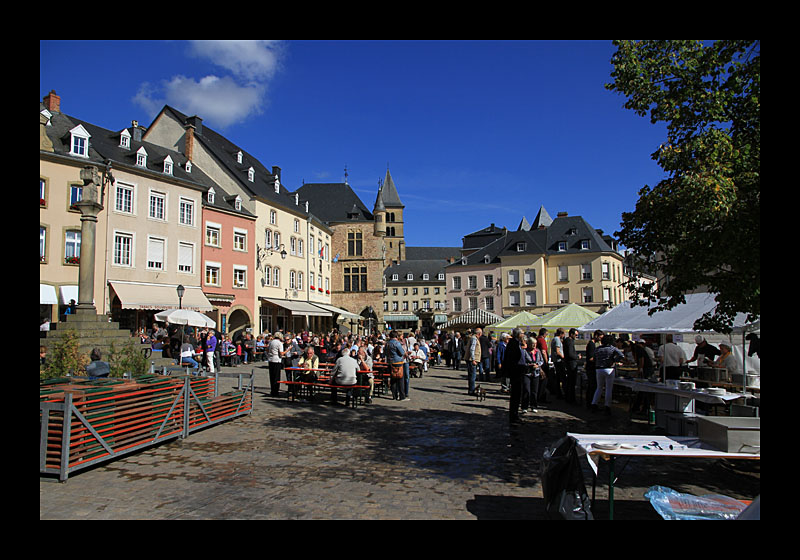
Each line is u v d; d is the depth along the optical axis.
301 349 22.86
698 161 6.08
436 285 86.31
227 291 34.94
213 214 34.09
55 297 24.59
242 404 11.15
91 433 6.79
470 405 13.30
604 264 57.91
